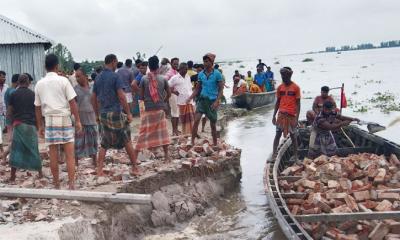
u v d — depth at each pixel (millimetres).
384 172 8352
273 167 9000
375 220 6773
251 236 7473
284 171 9141
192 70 14609
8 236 5477
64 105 6852
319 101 11414
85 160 9453
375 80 44719
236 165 10430
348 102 25609
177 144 10617
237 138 16547
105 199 6469
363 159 9125
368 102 25688
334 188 7934
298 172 9148
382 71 61656
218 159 9859
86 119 8414
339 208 6996
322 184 8094
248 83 24500
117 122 7523
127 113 7508
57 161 7078
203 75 9891
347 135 12305
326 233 6648
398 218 6531
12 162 7508
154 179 8086
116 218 6898
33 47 14047
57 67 6957
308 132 11789
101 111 7531
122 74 14117
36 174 8281
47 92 6777
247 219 8273
